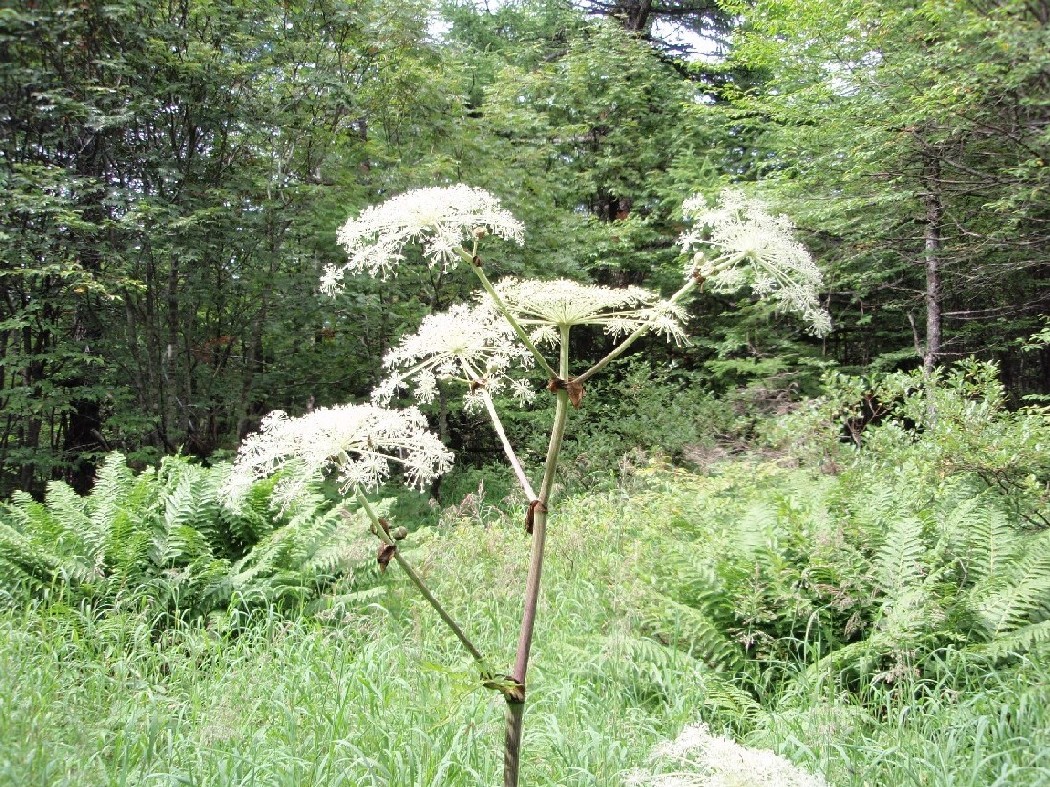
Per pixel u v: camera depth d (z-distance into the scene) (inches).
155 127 395.2
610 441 467.8
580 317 70.3
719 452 408.8
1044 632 153.6
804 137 370.0
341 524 247.8
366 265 73.3
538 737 138.6
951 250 361.4
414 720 144.6
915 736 136.0
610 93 624.4
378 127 478.0
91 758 124.6
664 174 613.9
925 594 162.7
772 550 188.9
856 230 369.1
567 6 735.1
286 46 424.5
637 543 232.1
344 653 177.8
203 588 218.2
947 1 301.0
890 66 319.6
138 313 412.2
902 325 528.1
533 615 61.0
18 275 356.8
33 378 395.9
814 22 343.3
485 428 548.1
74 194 360.8
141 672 178.2
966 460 224.7
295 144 436.1
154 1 386.9
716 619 186.9
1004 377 548.4
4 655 160.9
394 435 67.7
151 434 436.1
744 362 501.7
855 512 208.8
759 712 151.6
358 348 473.1
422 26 452.4
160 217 366.3
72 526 229.1
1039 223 354.3
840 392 299.0
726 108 444.5
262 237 417.1
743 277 73.3
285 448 68.0
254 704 152.9
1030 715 136.6
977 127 317.1
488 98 533.0
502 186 452.1
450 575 237.0
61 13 356.5
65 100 342.0
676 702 154.5
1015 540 186.4
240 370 467.8
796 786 66.1
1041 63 276.4
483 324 75.7
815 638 181.8
